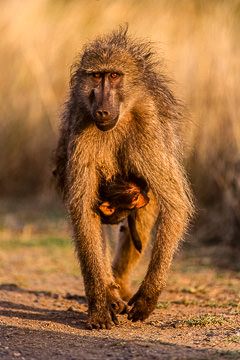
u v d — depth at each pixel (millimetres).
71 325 7820
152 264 8031
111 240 12523
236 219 14695
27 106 20859
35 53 20797
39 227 16906
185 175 9234
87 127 8164
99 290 7828
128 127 8312
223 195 15094
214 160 15570
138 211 9109
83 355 6059
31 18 21797
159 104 8562
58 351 6258
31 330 7324
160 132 8305
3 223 17297
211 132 15719
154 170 8211
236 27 17250
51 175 11078
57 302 9609
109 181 8508
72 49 20281
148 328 7656
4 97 21203
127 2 20594
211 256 13562
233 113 15359
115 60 8094
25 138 20828
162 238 8117
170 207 8203
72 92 8664
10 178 21219
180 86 16141
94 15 21172
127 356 5988
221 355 6004
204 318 8008
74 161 8133
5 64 21281
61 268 12547
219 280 11320
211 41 16578
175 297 9984
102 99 7898
